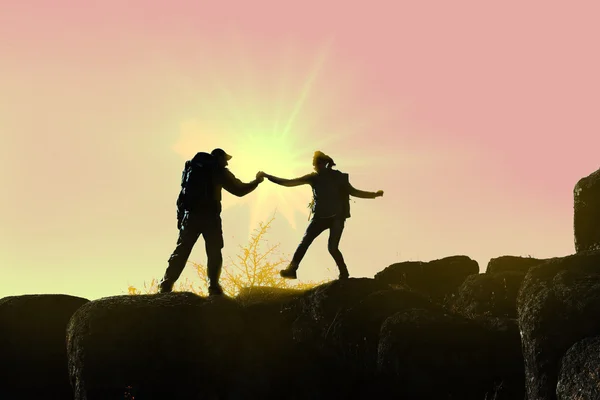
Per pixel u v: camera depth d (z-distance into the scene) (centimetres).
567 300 600
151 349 802
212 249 948
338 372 793
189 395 796
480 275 957
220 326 827
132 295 862
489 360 714
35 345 906
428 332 737
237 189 974
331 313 822
